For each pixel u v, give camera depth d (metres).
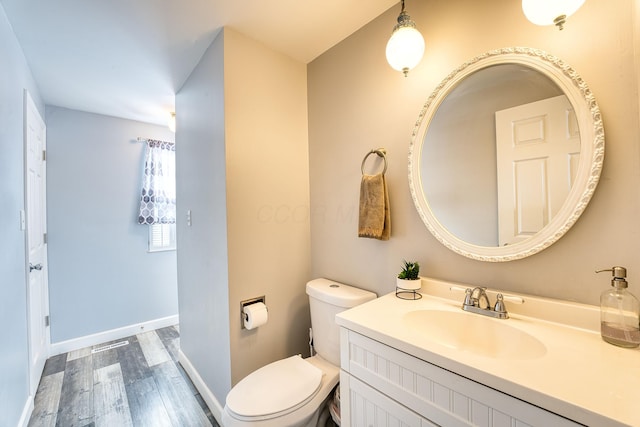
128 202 2.91
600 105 0.85
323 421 1.41
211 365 1.76
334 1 1.38
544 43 0.96
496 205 1.07
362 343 0.97
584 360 0.71
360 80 1.59
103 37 1.62
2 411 1.31
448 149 1.21
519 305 0.99
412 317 1.08
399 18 1.17
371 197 1.43
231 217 1.57
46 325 2.39
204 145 1.81
